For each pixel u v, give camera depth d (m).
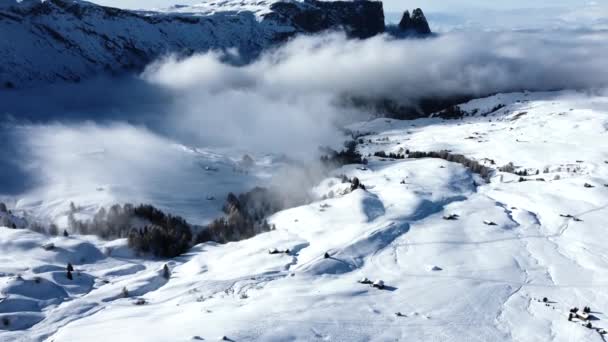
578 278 133.62
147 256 163.50
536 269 140.25
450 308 112.88
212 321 100.38
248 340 92.00
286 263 142.88
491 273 135.62
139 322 104.88
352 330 99.38
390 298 117.62
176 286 130.38
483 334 101.56
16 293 120.88
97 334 100.00
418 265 141.12
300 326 98.94
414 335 99.31
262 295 118.88
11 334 104.94
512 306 115.62
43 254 152.88
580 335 101.75
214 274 138.88
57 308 119.12
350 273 137.00
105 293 127.56
